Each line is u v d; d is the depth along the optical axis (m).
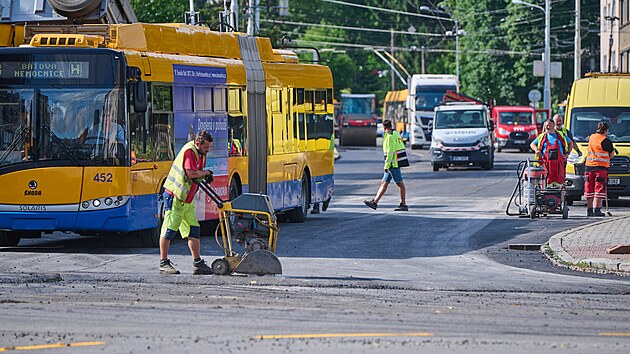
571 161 63.50
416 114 166.00
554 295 29.84
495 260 38.69
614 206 63.66
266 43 53.41
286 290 30.36
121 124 39.88
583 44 190.00
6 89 40.16
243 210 33.78
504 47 195.75
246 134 49.53
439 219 54.75
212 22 108.44
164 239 33.69
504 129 153.25
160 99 42.41
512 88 194.62
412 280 32.94
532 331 23.61
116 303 27.56
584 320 25.27
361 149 176.00
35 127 39.94
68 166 39.75
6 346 21.75
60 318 25.19
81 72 39.94
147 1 101.31
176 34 44.84
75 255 39.53
